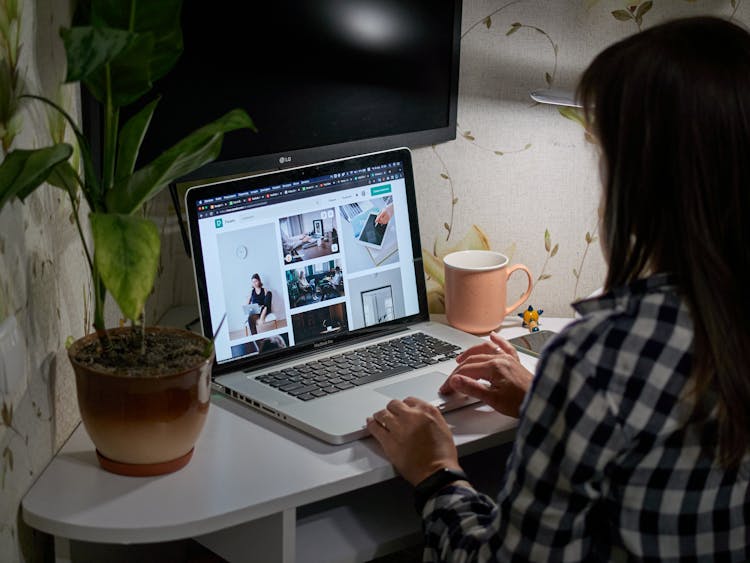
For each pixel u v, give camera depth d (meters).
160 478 1.09
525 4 1.59
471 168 1.67
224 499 1.05
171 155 0.99
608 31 1.62
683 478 0.83
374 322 1.50
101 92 1.02
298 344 1.41
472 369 1.29
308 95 1.47
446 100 1.60
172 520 1.01
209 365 1.10
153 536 1.00
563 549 0.87
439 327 1.54
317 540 1.20
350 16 1.46
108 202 1.01
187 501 1.04
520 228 1.71
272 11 1.39
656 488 0.83
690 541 0.84
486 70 1.62
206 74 1.36
